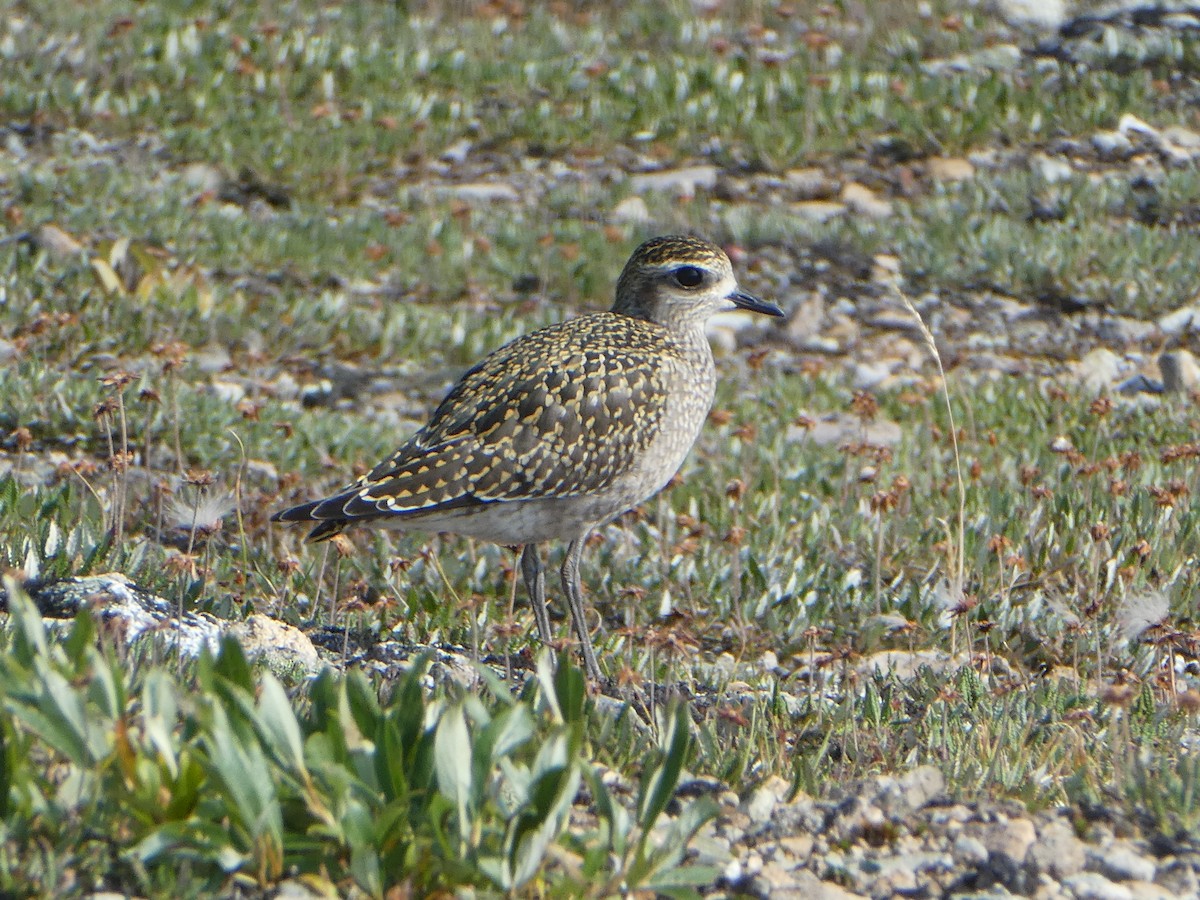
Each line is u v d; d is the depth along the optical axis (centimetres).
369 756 617
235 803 593
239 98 2472
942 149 2441
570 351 1073
